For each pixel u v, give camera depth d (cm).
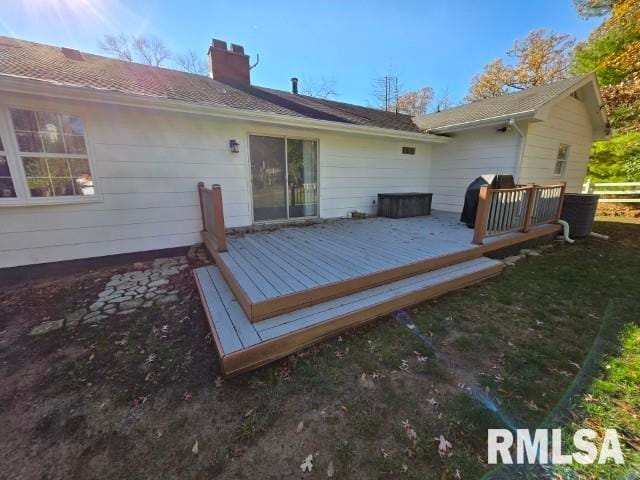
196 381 205
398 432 163
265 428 166
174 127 457
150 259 469
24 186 370
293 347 230
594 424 167
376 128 619
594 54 1055
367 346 243
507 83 1720
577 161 820
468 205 578
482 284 373
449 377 206
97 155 407
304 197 628
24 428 169
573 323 279
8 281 377
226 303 283
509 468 143
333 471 142
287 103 633
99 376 212
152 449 155
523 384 199
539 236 548
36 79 323
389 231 539
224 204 526
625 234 665
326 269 326
